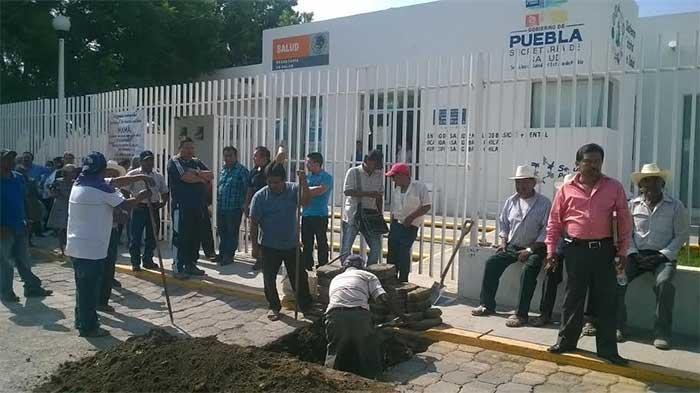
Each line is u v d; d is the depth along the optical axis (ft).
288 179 30.27
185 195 27.09
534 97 27.14
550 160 24.29
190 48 70.79
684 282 19.71
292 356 19.48
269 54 52.80
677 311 19.86
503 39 39.93
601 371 17.21
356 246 32.17
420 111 26.37
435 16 43.37
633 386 16.24
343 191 26.53
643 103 22.65
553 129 24.44
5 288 24.31
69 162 36.91
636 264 19.58
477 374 17.37
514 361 18.25
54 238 38.81
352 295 18.40
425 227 32.35
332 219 28.22
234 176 29.66
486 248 23.63
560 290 21.75
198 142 34.35
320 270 22.24
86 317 20.25
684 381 16.01
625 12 38.19
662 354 17.95
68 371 16.98
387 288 20.63
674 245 19.21
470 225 23.67
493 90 26.43
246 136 31.68
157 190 29.22
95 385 15.99
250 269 29.12
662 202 19.57
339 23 48.42
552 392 15.97
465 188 24.20
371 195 25.50
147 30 65.57
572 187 17.99
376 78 27.07
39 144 45.80
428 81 25.57
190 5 70.13
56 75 61.77
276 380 15.78
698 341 19.22
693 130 20.58
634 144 21.24
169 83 70.79
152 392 15.52
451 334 19.80
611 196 17.22
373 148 27.27
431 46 43.70
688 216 20.72
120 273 29.19
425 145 25.82
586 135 22.70
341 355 18.63
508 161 25.50
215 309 23.58
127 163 33.73
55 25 46.01
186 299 25.00
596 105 25.66
